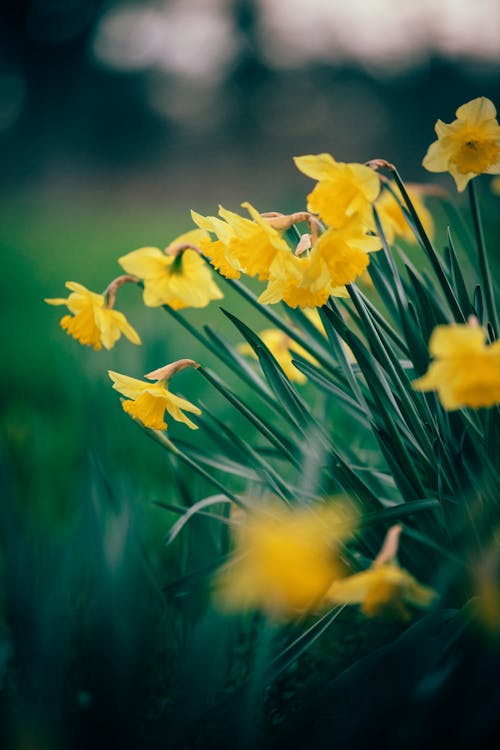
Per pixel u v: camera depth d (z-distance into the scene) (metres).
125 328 1.13
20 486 1.33
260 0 18.36
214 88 18.92
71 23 17.73
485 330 1.02
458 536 0.97
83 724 0.95
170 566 1.22
